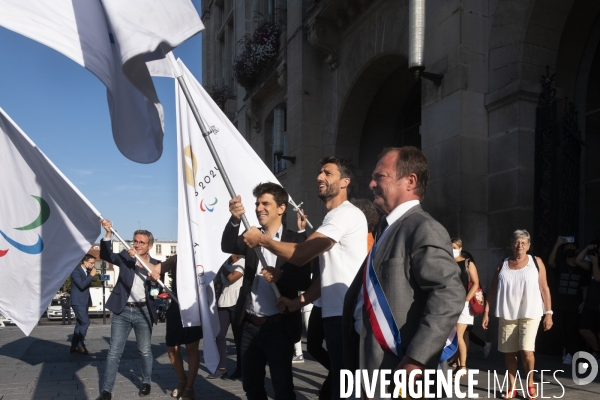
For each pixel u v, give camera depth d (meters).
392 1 9.27
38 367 6.94
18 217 3.88
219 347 6.07
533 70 6.94
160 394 5.23
